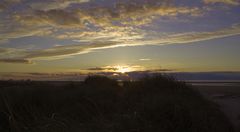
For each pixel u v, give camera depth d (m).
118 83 16.20
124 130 7.47
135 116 8.23
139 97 11.27
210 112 10.22
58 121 7.43
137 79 14.08
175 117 8.11
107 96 11.27
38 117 7.87
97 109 8.98
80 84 15.49
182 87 13.26
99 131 7.36
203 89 26.03
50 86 12.86
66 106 9.44
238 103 15.78
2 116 7.50
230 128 9.58
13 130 6.85
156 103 8.99
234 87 31.95
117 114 8.75
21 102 8.74
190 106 9.28
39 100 9.45
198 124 8.10
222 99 17.97
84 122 8.18
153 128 7.71
